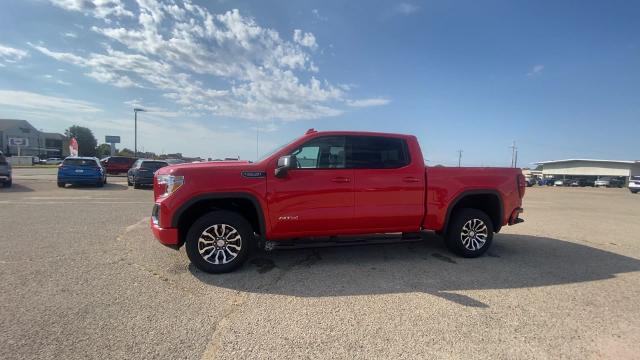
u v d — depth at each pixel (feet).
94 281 14.57
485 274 16.47
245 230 16.05
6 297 12.78
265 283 14.82
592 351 9.96
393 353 9.66
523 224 32.09
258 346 9.90
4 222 26.55
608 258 19.89
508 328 11.18
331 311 12.21
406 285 14.83
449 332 10.86
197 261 15.62
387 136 18.26
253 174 16.19
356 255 19.35
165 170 16.34
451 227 19.08
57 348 9.56
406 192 17.97
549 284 15.26
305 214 16.62
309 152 17.15
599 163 274.36
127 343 9.90
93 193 51.47
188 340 10.14
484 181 19.34
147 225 26.21
